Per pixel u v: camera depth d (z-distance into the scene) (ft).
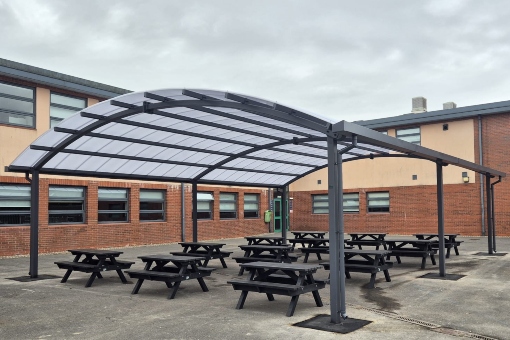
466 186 75.36
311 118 23.57
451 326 20.77
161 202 68.59
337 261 21.35
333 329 20.11
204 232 74.28
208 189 75.82
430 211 78.59
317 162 47.65
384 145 24.70
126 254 52.90
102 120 29.68
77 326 21.20
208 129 33.53
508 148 72.08
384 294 28.40
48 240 53.36
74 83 57.00
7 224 50.60
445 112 77.20
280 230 93.91
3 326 21.29
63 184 55.31
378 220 84.23
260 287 23.35
